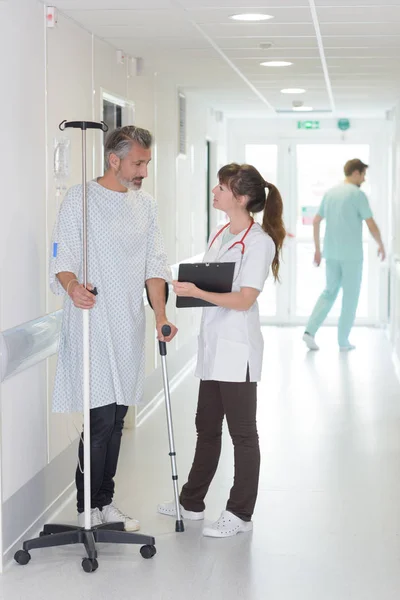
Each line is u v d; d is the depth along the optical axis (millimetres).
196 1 4613
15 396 4270
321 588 3932
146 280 4562
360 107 10531
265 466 5812
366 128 11883
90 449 4375
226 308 4496
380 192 11875
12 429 4230
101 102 5738
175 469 4613
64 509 4961
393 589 3926
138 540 4227
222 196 4543
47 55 4668
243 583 3977
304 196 12148
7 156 4086
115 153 4238
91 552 4090
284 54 6453
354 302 10102
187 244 9094
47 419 4770
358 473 5664
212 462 4781
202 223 10109
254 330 4535
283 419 7062
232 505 4605
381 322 11727
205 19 5113
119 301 4324
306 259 12234
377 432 6680
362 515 4891
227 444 6367
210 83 8227
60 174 4613
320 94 9164
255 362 4516
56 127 4832
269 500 5137
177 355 8672
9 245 4125
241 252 4496
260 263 4441
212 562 4215
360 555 4316
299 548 4398
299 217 12172
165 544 4434
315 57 6590
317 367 9219
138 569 4125
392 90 8773
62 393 4383
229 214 4582
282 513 4914
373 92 8953
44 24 4625
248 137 12117
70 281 4172
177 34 5594
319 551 4363
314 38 5762
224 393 4543
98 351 4305
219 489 5352
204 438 4773
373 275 12109
